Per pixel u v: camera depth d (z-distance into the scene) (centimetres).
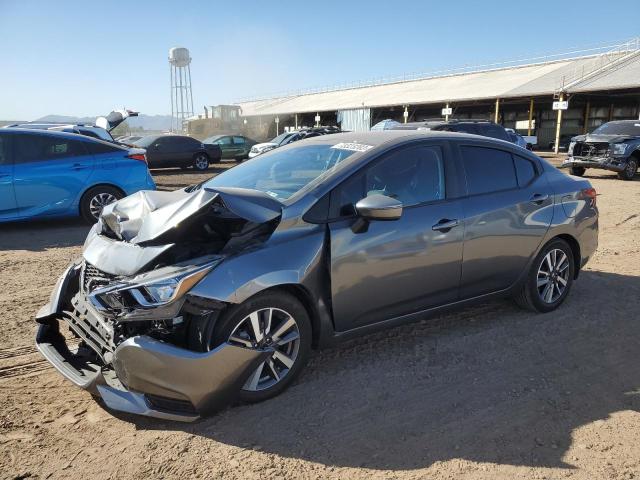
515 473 265
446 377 360
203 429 299
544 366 378
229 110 4472
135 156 903
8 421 303
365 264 348
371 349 401
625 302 509
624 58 3309
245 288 299
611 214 996
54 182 827
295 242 325
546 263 469
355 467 270
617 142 1567
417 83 4847
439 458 277
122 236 333
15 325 444
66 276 371
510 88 3391
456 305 413
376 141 389
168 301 281
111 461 272
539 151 3638
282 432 297
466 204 402
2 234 820
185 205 307
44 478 258
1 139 795
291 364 331
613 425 308
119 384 295
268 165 412
